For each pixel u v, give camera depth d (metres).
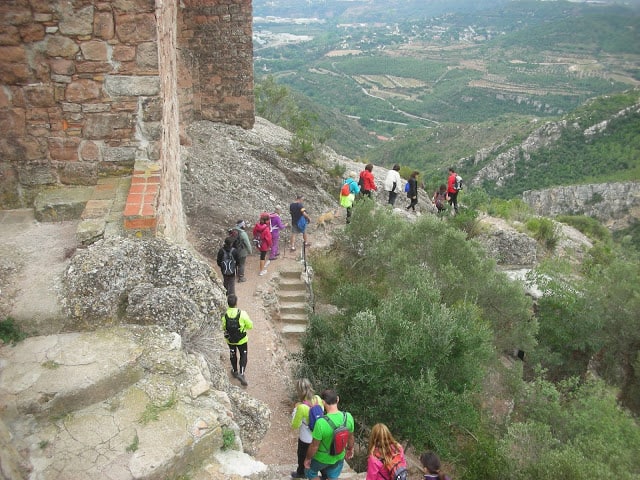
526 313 13.12
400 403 7.58
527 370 15.10
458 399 7.66
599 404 10.59
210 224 12.98
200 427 4.12
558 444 9.34
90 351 4.55
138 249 5.43
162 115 6.65
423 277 10.52
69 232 5.97
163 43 7.06
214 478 3.95
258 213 14.07
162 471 3.76
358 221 13.59
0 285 5.01
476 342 8.28
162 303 5.04
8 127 6.29
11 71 6.09
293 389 8.31
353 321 8.29
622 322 15.77
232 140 17.08
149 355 4.62
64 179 6.55
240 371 8.16
